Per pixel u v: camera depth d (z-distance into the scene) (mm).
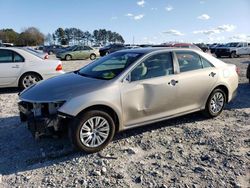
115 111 4883
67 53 31609
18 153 4816
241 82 11695
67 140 5297
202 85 6051
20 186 3848
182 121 6270
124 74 5074
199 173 4105
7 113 6984
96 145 4766
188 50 6051
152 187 3773
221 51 32031
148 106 5281
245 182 3875
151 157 4613
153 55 5477
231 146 4977
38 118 4535
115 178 4004
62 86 4898
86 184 3863
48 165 4406
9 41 89250
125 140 5258
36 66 9828
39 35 94375
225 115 6754
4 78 9570
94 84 4879
